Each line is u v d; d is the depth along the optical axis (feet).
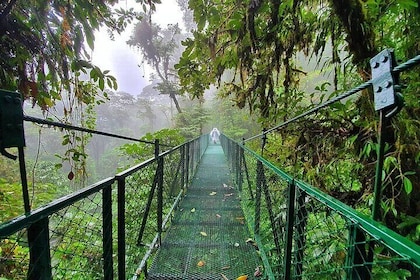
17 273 3.02
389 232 1.90
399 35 4.74
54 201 2.63
